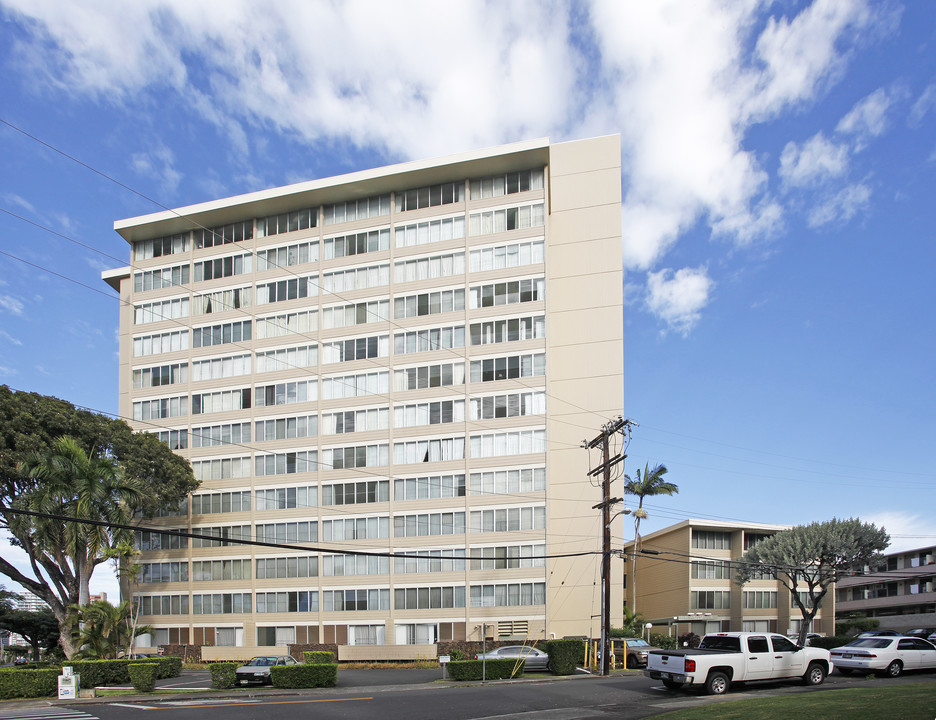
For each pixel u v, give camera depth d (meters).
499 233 61.59
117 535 39.91
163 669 40.22
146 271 70.44
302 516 60.91
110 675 33.97
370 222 64.88
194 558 62.94
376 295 63.25
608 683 29.75
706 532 69.31
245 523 62.28
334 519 60.06
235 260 67.88
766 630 68.12
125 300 70.81
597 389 59.47
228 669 32.66
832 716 17.30
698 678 24.42
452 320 60.97
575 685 29.30
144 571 63.88
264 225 68.06
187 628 61.78
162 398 67.12
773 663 25.48
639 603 76.31
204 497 63.81
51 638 72.38
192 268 68.94
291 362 64.25
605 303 61.16
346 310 63.78
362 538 59.03
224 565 62.06
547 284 59.81
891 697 20.03
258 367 65.06
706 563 68.12
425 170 62.19
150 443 58.06
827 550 53.06
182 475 60.25
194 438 65.25
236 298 67.06
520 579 55.44
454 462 58.44
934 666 29.11
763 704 20.17
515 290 60.28
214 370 66.25
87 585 40.00
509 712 22.50
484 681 32.59
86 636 37.06
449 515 57.66
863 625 70.31
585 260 62.38
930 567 73.75
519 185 62.31
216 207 66.81
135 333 69.44
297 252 66.31
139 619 63.06
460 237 62.31
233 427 64.50
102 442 53.78
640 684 28.77
